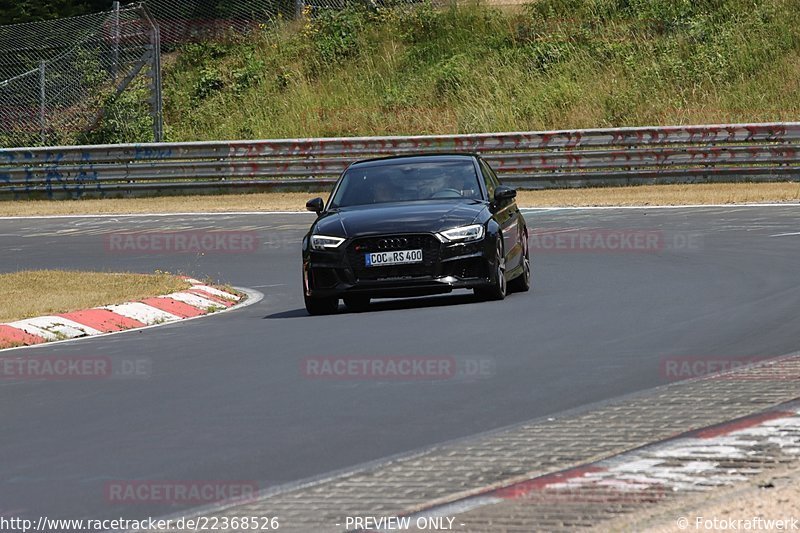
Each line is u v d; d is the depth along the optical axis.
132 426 25.80
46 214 100.50
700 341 33.25
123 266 67.88
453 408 25.86
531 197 96.94
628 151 101.94
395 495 18.80
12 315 46.34
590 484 18.45
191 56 152.88
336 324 41.47
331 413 25.98
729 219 74.75
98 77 132.88
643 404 24.91
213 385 30.48
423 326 39.25
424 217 44.72
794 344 31.88
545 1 150.88
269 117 138.62
